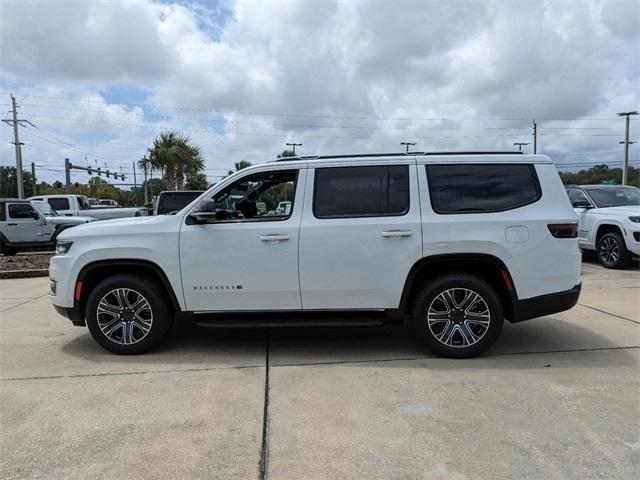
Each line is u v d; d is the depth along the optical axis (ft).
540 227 15.92
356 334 19.54
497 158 16.49
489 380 14.44
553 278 15.99
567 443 10.84
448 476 9.66
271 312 16.79
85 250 16.92
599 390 13.64
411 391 13.71
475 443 10.88
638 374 14.82
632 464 10.01
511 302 16.05
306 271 16.31
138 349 17.06
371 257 16.15
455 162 16.48
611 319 21.13
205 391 13.88
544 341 18.16
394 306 16.30
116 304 17.11
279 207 17.65
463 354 16.19
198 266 16.58
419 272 16.35
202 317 17.07
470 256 15.94
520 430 11.44
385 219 16.15
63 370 15.74
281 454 10.51
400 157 16.60
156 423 11.98
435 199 16.26
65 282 17.10
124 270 17.52
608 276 32.14
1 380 14.92
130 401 13.26
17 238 52.75
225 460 10.30
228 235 16.48
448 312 16.20
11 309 25.36
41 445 11.00
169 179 112.68
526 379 14.49
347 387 14.05
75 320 17.37
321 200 16.56
